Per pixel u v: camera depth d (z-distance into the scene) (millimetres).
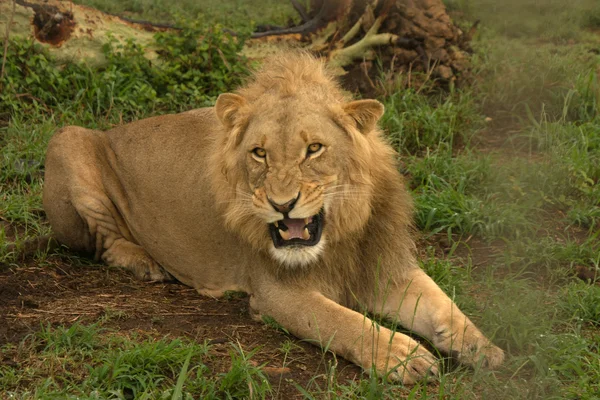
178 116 10875
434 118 15031
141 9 24000
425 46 17266
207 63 16234
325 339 8148
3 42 15531
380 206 8953
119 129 11461
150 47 16422
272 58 9164
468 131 15219
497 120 15961
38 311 9055
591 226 11391
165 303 9641
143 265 10656
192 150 10203
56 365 7547
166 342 8156
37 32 15703
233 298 9805
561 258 10586
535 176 12477
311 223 8320
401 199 9312
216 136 9102
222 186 8758
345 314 8219
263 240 8625
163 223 10422
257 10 24578
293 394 7289
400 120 14969
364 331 7941
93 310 9188
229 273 9844
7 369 7445
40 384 7184
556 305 9117
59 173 10953
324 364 7922
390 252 9047
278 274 8781
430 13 17250
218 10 24062
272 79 8672
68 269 10711
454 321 8266
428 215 11883
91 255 11250
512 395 7199
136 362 7477
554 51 16922
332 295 8992
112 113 15320
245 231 8656
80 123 14844
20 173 13180
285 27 18406
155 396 6984
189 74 16047
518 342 8070
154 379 7371
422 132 15016
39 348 7988
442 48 17250
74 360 7672
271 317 8867
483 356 7484
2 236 10820
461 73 17094
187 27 16453
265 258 8867
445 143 14211
